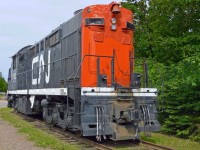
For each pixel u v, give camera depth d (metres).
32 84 18.67
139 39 18.45
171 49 14.26
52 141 11.02
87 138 11.93
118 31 11.83
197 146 10.77
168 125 13.29
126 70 11.83
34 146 10.44
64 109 12.95
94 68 11.40
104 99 10.64
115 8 11.61
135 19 20.42
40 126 15.76
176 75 13.41
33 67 18.72
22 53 22.12
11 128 15.01
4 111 26.53
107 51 11.61
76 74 11.07
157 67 14.49
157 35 15.81
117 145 10.68
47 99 15.06
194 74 11.32
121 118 10.55
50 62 15.40
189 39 13.82
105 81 11.20
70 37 12.83
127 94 10.97
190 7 13.98
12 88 25.45
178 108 12.59
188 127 12.40
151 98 11.32
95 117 10.43
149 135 10.91
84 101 10.38
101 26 11.57
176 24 14.74
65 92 12.35
